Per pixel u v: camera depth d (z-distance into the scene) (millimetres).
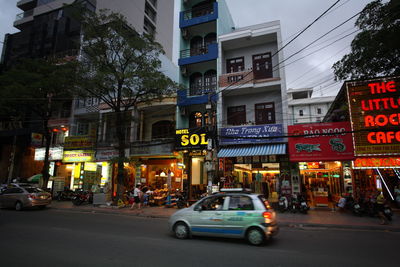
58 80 15945
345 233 8844
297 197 13789
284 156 15406
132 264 5125
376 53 11773
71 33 26406
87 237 7566
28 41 29141
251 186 16953
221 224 7160
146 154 18359
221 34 18734
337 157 13195
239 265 5133
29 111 21766
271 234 6777
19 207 14750
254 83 16484
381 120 12656
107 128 21078
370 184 14500
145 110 20219
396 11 10914
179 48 19469
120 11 31219
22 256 5617
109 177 19844
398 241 7496
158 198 16938
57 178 21250
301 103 36406
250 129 15672
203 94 18219
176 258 5562
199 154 17516
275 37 17281
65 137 21969
